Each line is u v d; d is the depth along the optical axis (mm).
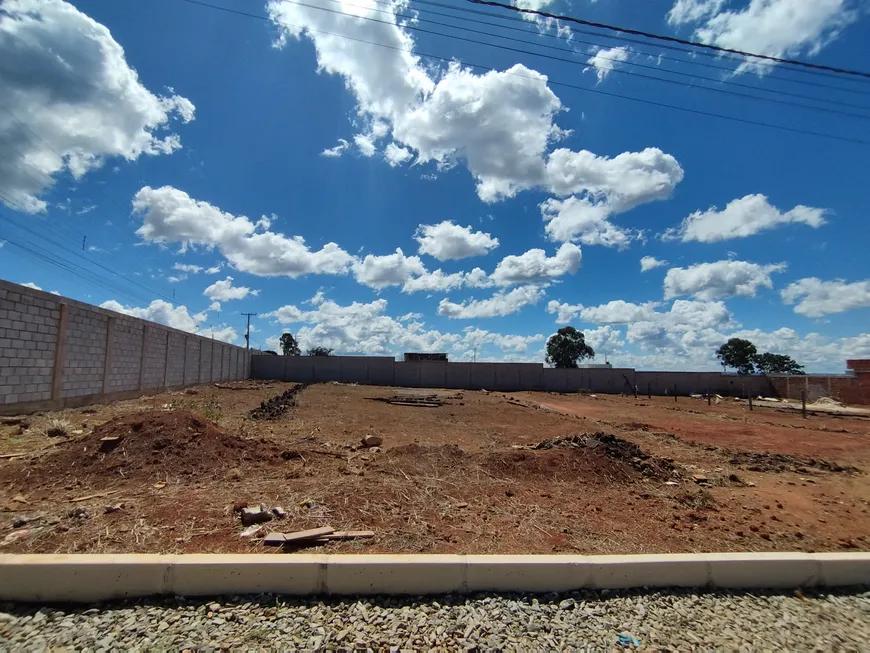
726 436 14562
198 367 27875
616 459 7910
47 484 5605
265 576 3328
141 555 3367
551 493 6332
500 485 6383
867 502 7184
